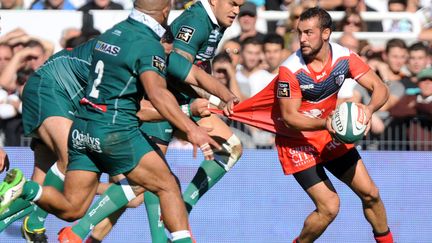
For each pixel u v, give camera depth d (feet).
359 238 103.76
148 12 71.97
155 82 69.67
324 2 114.62
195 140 69.05
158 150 74.33
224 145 87.81
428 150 105.81
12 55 106.93
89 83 73.20
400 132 105.91
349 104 79.25
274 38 107.45
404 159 104.94
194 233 102.68
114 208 81.76
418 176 105.09
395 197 104.73
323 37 79.66
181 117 69.26
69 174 74.33
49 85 82.28
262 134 106.22
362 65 82.28
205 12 81.61
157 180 72.84
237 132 106.11
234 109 85.87
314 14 79.20
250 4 111.14
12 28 108.06
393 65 107.45
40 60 107.45
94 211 81.35
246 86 106.73
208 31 81.71
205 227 102.89
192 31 80.48
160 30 72.38
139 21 71.92
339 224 103.76
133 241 101.60
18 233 100.99
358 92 106.01
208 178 88.33
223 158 88.38
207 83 76.79
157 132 86.17
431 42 111.34
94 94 72.28
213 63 106.01
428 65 106.73
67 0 116.57
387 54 107.76
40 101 81.92
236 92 105.91
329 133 80.02
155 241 86.84
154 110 78.89
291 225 103.45
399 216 104.63
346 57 81.92
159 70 70.28
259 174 103.55
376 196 84.38
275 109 85.15
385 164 104.94
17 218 86.63
